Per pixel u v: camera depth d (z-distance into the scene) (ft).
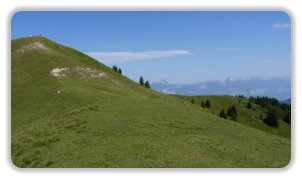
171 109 124.88
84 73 229.04
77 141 78.59
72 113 113.70
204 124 105.29
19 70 225.97
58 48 347.97
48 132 89.92
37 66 230.27
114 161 61.62
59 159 65.77
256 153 79.00
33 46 298.97
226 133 98.37
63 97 147.54
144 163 60.08
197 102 611.47
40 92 165.68
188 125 99.76
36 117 125.49
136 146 71.46
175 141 78.95
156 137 81.82
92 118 103.14
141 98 151.23
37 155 70.85
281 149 89.25
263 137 104.68
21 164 66.85
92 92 160.97
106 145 73.61
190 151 70.23
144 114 110.11
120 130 88.69
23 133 96.43
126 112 111.75
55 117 116.16
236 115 488.02
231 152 75.31
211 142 82.02
